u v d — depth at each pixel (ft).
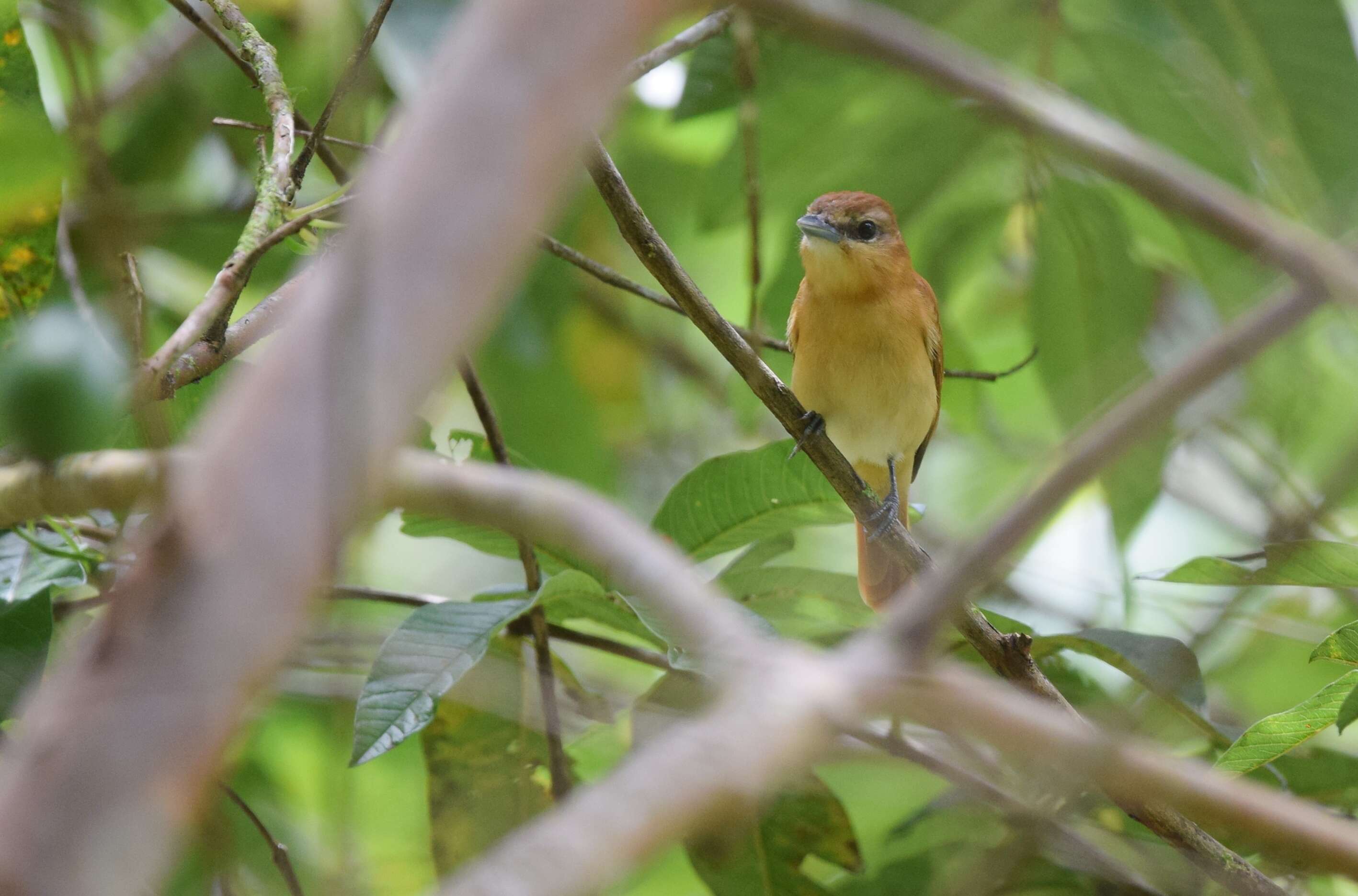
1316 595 36.50
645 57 27.89
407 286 6.48
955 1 35.88
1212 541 43.98
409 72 31.01
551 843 6.15
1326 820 8.95
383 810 33.63
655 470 51.37
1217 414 30.25
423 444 27.02
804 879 26.89
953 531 46.39
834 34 13.21
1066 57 37.50
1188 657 24.49
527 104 6.73
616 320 49.93
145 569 6.12
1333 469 25.67
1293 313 10.47
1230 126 36.17
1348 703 20.79
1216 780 8.98
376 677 22.45
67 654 22.99
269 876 29.45
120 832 5.56
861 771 33.50
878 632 8.59
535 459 44.83
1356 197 32.42
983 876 23.36
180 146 38.73
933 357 38.04
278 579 6.07
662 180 46.83
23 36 22.82
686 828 6.54
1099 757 8.57
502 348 42.73
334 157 25.79
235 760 27.48
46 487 11.20
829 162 39.58
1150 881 26.48
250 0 33.06
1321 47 33.01
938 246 41.75
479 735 27.20
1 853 5.45
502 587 27.81
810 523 26.66
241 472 6.19
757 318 36.73
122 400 13.33
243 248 17.08
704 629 8.59
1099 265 37.65
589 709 27.66
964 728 9.04
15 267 22.44
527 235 6.73
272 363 6.47
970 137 38.37
